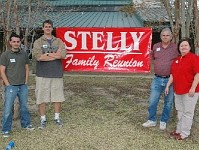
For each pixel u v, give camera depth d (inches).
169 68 189.3
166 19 388.2
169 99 193.6
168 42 188.4
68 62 220.7
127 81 395.2
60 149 169.8
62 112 239.1
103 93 317.4
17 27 215.6
